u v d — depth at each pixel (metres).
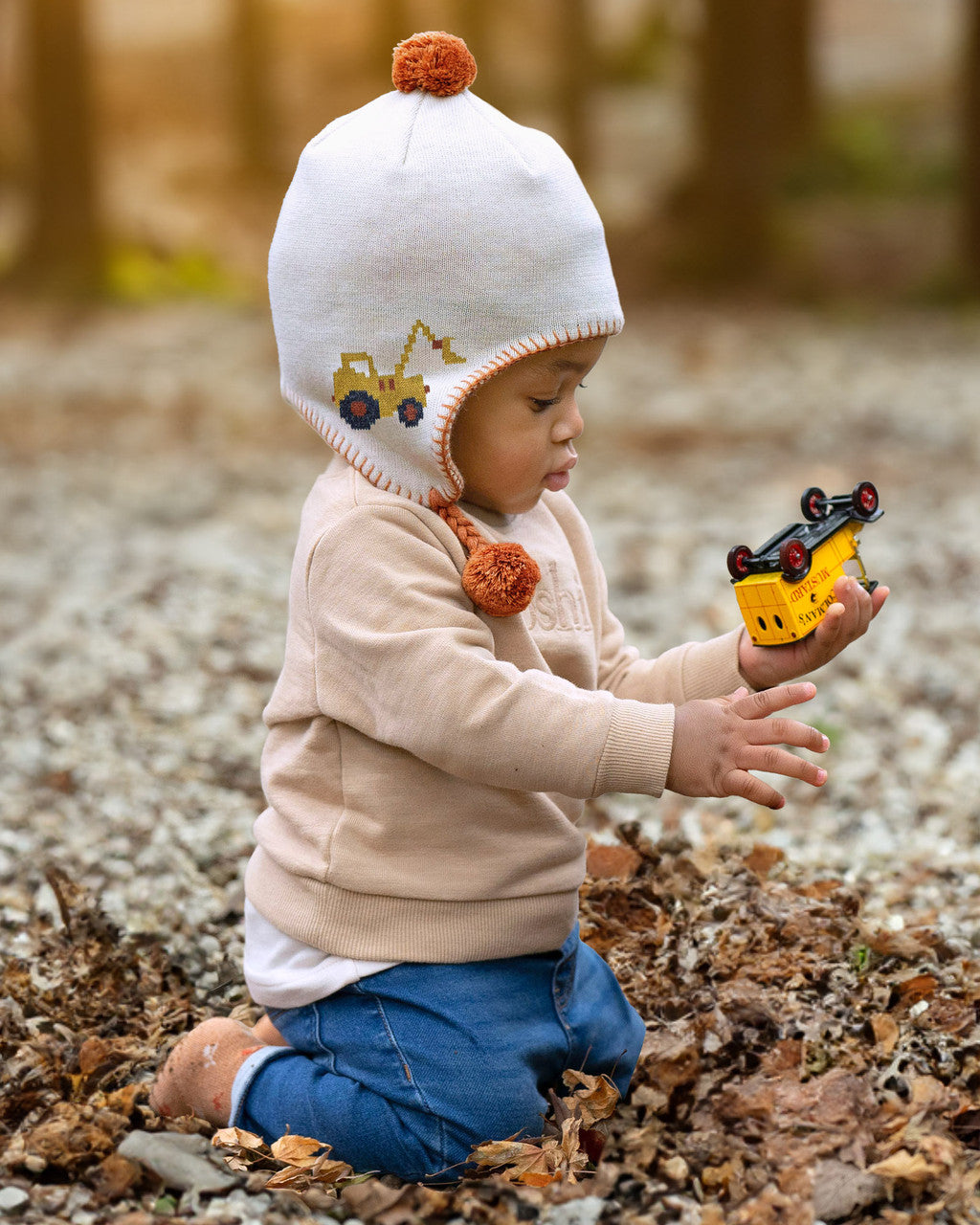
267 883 3.23
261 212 29.08
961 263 21.20
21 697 6.87
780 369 17.25
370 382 3.01
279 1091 3.15
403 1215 2.90
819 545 3.00
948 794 5.55
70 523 10.94
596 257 3.04
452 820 3.04
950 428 13.67
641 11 41.97
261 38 30.55
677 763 2.88
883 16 43.78
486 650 2.96
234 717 6.53
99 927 4.27
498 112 3.07
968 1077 3.38
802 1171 3.00
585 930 4.09
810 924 4.05
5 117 30.36
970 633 7.75
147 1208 2.95
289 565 9.40
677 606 8.33
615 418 14.93
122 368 18.06
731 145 22.86
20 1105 3.38
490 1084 3.02
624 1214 2.96
